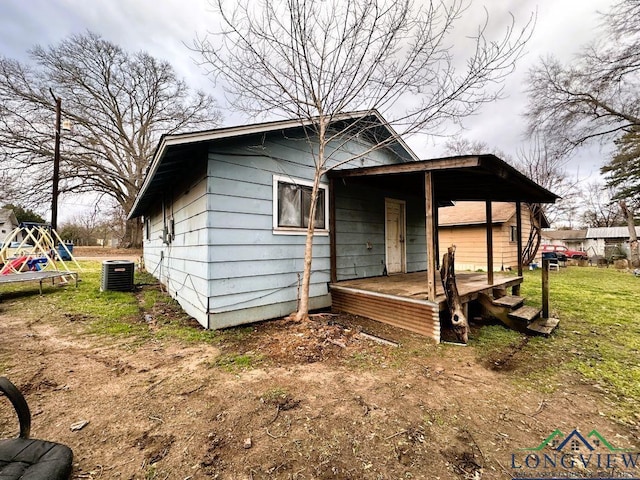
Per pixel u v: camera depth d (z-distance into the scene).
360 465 1.67
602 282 9.29
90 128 20.14
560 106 12.75
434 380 2.75
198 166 4.45
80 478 1.53
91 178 20.44
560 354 3.42
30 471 1.37
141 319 4.62
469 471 1.64
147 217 11.72
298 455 1.74
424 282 5.70
